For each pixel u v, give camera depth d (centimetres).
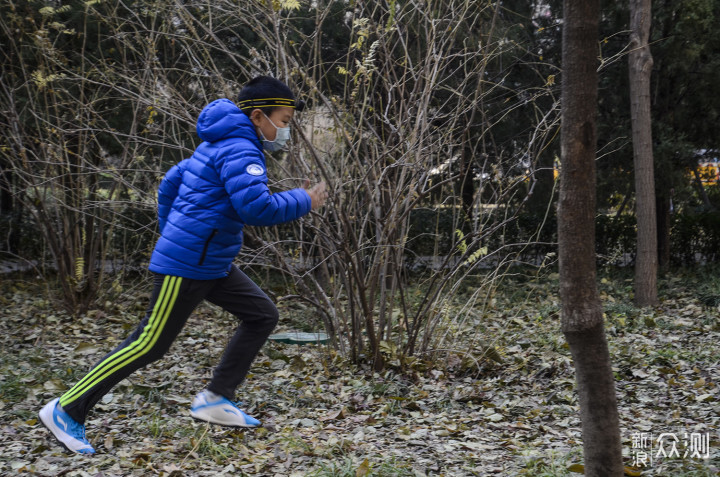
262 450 354
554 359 582
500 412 444
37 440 366
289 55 526
